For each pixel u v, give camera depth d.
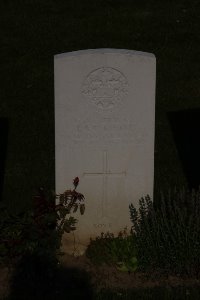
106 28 4.53
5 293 2.12
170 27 4.55
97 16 4.71
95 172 2.34
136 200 2.38
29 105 3.59
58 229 2.25
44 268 2.20
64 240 2.39
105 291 2.13
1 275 2.21
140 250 2.22
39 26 4.56
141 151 2.33
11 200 2.75
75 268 2.28
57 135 2.29
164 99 3.67
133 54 2.23
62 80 2.24
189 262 2.17
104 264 2.30
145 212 2.26
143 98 2.27
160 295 2.10
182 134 3.34
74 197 2.28
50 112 3.51
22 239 2.20
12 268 2.23
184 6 4.88
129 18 4.68
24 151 3.16
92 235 2.41
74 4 4.92
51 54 4.18
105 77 2.24
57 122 2.28
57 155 2.31
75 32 4.48
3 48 4.27
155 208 2.56
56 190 2.35
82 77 2.24
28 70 3.98
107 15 4.72
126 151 2.33
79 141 2.30
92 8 4.85
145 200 2.38
